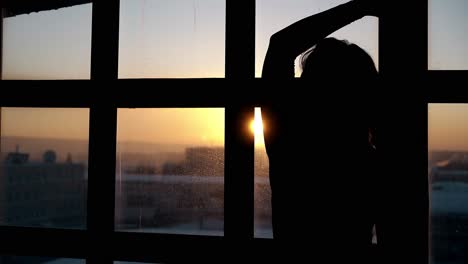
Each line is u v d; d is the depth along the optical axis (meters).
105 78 1.42
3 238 1.48
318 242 1.17
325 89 1.17
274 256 1.29
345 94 1.16
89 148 1.43
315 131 1.16
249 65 1.32
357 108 1.16
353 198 1.16
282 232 1.19
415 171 1.22
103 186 1.41
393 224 1.18
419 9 1.24
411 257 1.21
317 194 1.16
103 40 1.43
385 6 1.24
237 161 1.32
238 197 1.32
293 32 1.19
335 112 1.16
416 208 1.22
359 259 1.18
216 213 1.38
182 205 1.41
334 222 1.16
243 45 1.33
